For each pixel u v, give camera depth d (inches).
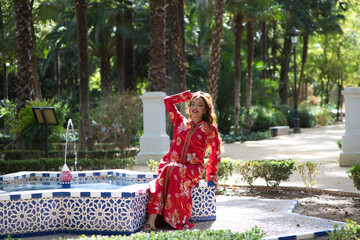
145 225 192.4
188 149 203.2
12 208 183.0
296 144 722.2
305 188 297.7
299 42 1497.3
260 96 1106.7
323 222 200.1
